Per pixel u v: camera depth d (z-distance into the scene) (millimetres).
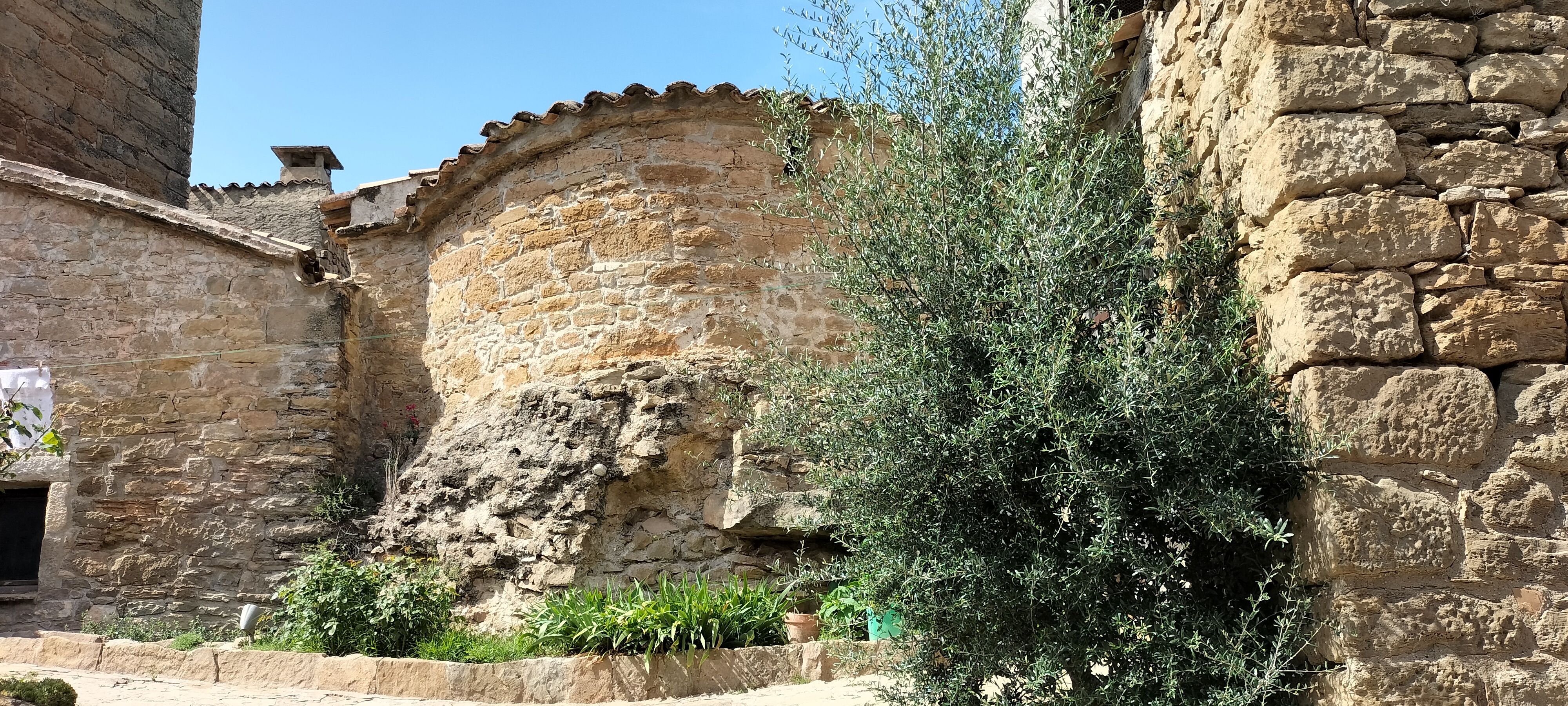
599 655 7945
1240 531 4273
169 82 17188
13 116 14172
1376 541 3939
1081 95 5172
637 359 9852
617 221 10195
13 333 11438
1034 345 4461
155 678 8727
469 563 9898
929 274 4949
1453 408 4027
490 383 10688
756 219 10172
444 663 8031
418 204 11562
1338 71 4246
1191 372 4199
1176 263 4750
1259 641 4223
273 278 11617
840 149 5840
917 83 5242
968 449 4590
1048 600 4426
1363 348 4059
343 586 8836
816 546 9688
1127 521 4410
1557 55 4293
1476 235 4148
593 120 10281
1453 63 4305
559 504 9500
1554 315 4109
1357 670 3867
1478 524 3986
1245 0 4488
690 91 10078
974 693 4758
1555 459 4004
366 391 11945
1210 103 4875
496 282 10836
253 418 11266
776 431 5477
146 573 10852
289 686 8391
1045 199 4660
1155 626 4266
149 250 11703
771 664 7824
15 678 6270
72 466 11070
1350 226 4137
